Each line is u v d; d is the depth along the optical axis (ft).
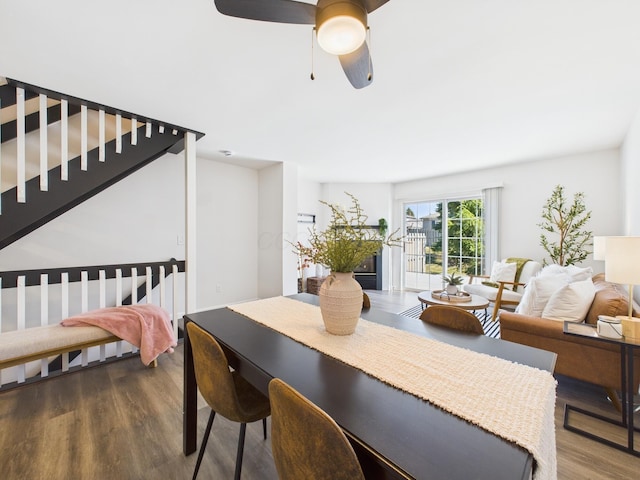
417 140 11.12
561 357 6.46
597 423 5.79
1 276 7.18
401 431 2.28
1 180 8.55
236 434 5.60
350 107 8.36
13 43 5.53
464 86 7.18
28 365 8.61
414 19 4.93
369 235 4.63
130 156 8.86
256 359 3.58
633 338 5.04
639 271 5.29
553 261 13.38
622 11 4.71
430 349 3.84
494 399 2.69
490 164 14.61
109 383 7.39
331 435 2.16
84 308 8.21
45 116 7.38
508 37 5.40
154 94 7.58
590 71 6.50
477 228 16.26
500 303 12.06
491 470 1.88
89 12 4.77
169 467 4.75
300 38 5.44
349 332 4.36
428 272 18.48
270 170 15.15
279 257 14.70
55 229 9.78
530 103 8.07
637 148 8.54
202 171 13.89
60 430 5.60
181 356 9.04
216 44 5.61
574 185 12.90
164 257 12.21
